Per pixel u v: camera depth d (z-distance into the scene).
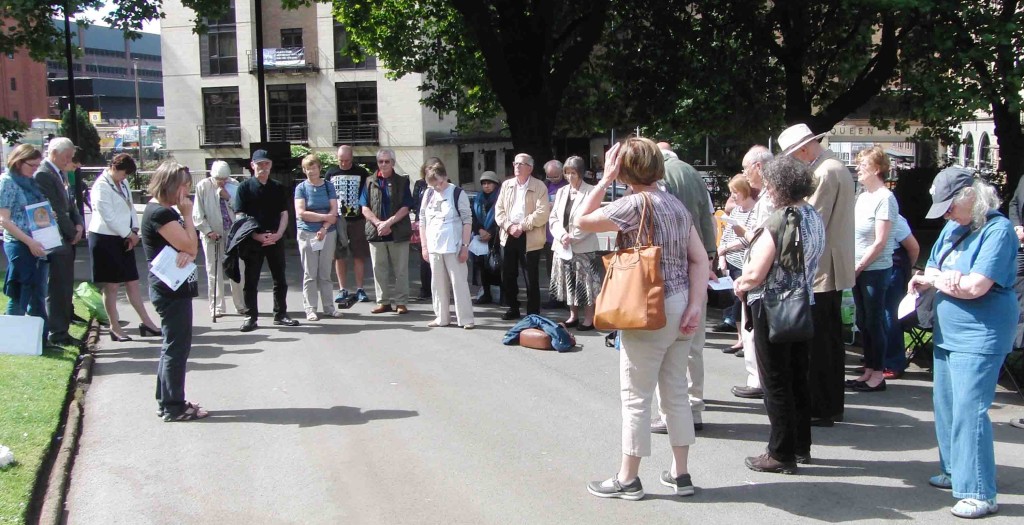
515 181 9.86
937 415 5.00
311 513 4.73
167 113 44.75
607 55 20.02
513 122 16.86
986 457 4.61
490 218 11.08
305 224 10.01
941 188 4.64
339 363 8.05
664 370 4.88
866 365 7.16
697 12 18.75
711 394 7.04
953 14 14.98
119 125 79.12
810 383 6.18
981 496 4.61
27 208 8.04
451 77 22.16
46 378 7.04
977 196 4.53
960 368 4.63
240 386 7.29
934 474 5.25
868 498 4.89
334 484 5.14
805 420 5.35
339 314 10.41
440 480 5.19
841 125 30.31
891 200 6.71
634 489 4.86
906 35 16.56
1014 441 5.85
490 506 4.80
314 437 5.96
